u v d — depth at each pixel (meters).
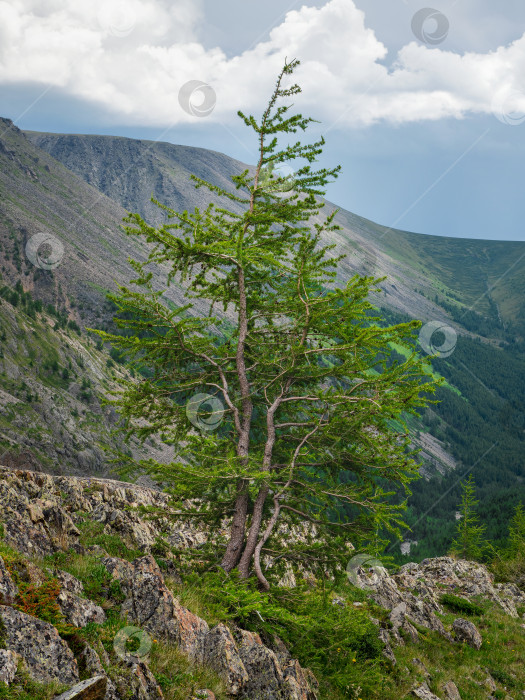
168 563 14.78
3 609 7.80
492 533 158.12
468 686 21.22
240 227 15.12
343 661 14.34
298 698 11.61
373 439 14.55
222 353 16.34
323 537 15.04
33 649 7.65
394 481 14.91
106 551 13.65
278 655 12.99
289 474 14.58
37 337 197.25
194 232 14.27
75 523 14.76
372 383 14.00
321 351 14.77
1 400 153.25
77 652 8.35
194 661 10.62
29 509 11.76
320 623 13.40
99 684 7.41
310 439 15.46
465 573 36.91
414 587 31.28
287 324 16.59
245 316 16.16
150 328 14.99
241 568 14.56
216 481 14.21
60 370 189.12
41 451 144.88
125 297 14.32
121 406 15.07
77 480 17.34
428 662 21.66
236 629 11.91
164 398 15.55
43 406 162.00
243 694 10.74
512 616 31.66
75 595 9.82
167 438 15.52
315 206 15.21
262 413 17.05
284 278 16.41
